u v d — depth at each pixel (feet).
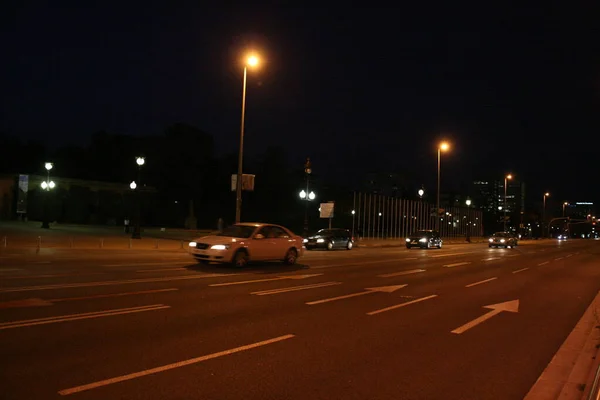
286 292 44.19
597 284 61.82
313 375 21.49
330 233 123.65
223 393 18.83
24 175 171.83
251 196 233.35
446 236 277.03
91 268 57.52
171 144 201.67
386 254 109.09
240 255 61.16
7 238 101.81
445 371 22.91
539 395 20.07
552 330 32.78
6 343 24.40
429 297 45.37
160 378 20.22
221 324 30.50
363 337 28.78
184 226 205.57
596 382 18.37
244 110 96.84
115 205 198.39
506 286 56.24
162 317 31.63
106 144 250.37
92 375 20.26
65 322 29.14
